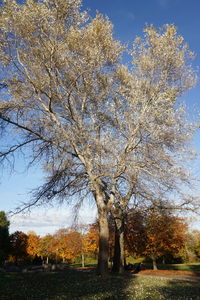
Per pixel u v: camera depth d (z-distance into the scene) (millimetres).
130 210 19438
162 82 14461
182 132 14133
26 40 13141
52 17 12484
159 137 13594
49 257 58219
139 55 15023
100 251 14281
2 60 13195
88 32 13562
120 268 19141
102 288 9523
